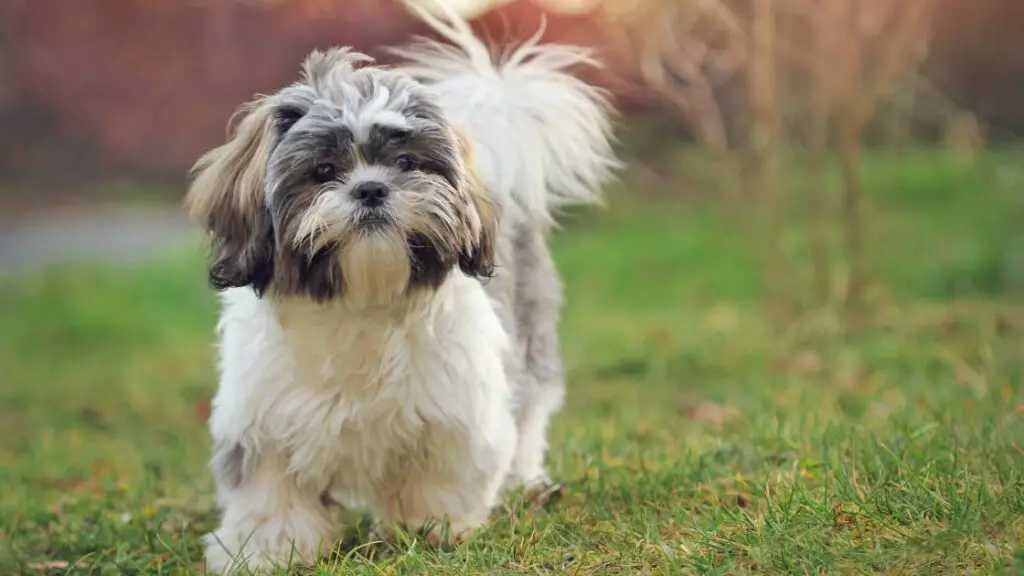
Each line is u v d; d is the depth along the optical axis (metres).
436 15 7.61
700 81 10.12
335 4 15.50
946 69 17.00
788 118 12.27
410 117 4.77
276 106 4.84
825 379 8.32
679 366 9.34
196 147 19.56
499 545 4.58
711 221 15.77
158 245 16.36
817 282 10.20
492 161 5.60
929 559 3.90
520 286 5.88
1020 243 12.25
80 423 8.78
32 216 18.91
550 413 5.99
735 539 4.28
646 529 4.53
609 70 10.80
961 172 15.91
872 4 9.86
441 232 4.66
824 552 4.01
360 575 4.39
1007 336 8.99
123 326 12.29
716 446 6.12
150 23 19.30
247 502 4.83
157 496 6.24
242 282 4.83
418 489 4.97
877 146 17.95
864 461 5.02
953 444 5.27
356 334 4.69
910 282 11.35
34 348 11.76
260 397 4.75
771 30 10.02
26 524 5.84
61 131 20.14
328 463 4.86
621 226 16.30
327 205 4.52
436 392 4.79
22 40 19.67
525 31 11.24
